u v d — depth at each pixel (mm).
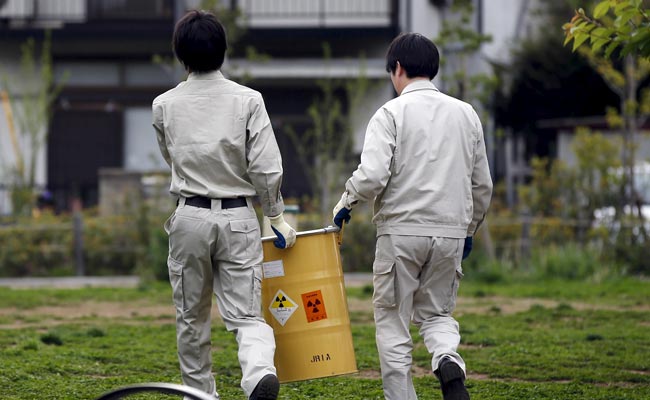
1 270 51969
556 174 54438
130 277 51531
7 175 64875
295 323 16859
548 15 77250
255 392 15391
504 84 74250
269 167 16219
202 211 16219
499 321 32125
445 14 74125
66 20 74688
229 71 63000
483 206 17547
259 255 16547
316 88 74875
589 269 49000
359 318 33094
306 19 75000
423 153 16672
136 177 55938
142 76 75562
